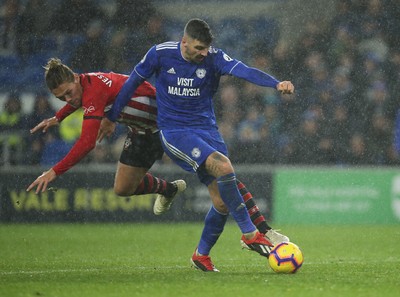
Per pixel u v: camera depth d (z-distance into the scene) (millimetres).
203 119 23484
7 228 45156
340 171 48188
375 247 35844
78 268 26672
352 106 53250
